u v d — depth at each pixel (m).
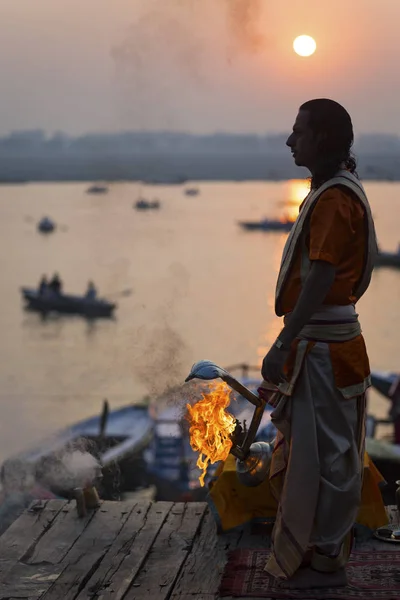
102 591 3.60
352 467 3.33
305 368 3.31
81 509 4.45
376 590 3.36
